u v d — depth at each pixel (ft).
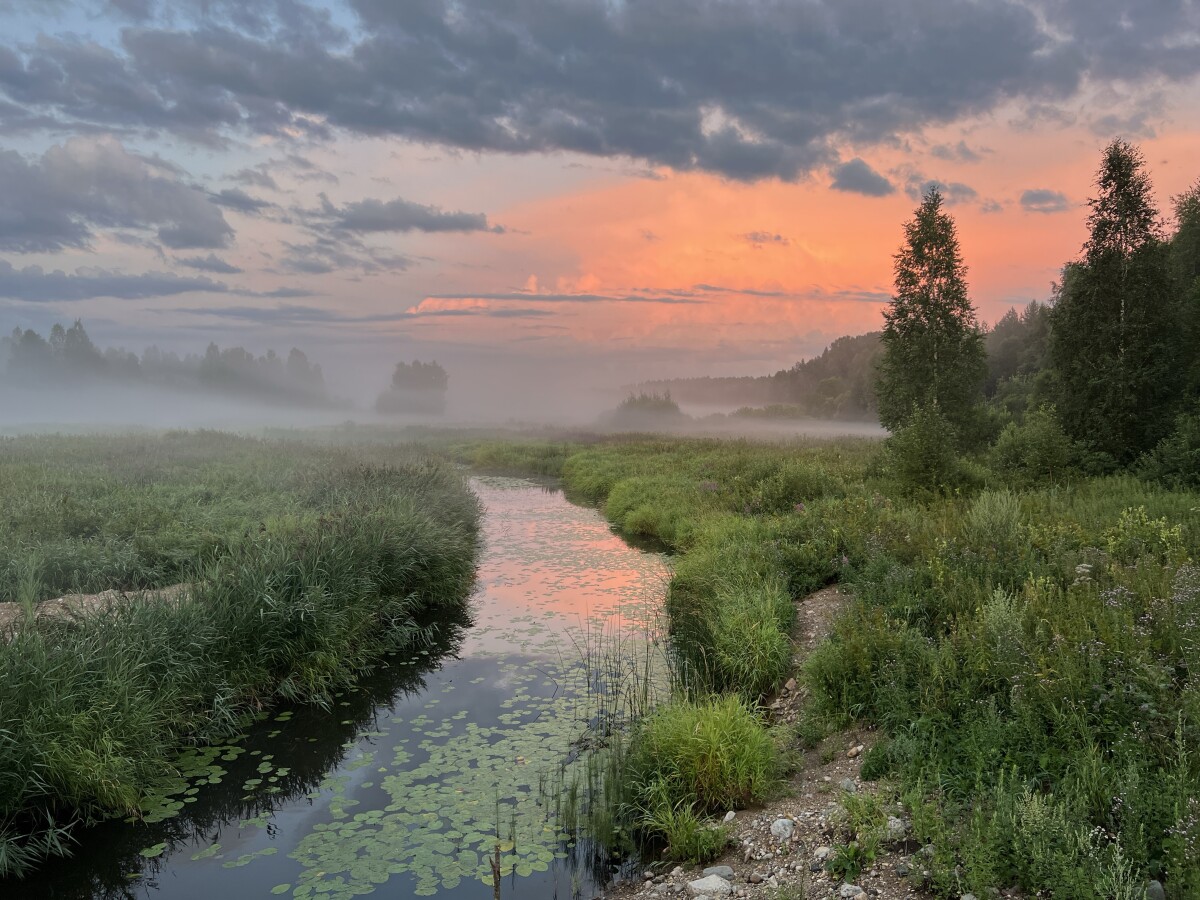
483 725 24.81
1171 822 12.93
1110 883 11.64
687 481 71.15
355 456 87.35
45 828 18.70
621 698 26.48
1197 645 17.88
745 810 18.10
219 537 39.37
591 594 41.60
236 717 25.22
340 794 20.49
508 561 50.26
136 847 18.31
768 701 25.72
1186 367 58.03
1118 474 53.01
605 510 70.69
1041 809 13.55
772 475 64.69
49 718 19.15
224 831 18.92
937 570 28.58
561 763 21.84
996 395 130.82
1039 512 37.63
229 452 87.15
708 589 36.55
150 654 23.20
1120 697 16.51
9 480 54.85
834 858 14.92
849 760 19.47
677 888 15.38
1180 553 26.73
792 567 37.04
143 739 20.90
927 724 18.40
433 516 48.65
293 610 28.27
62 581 33.83
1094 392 59.00
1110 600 22.21
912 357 77.36
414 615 37.50
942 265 76.23
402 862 17.17
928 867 13.91
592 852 17.51
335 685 28.48
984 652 20.15
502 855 17.31
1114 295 58.70
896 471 53.31
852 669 22.41
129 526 42.04
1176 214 71.97
